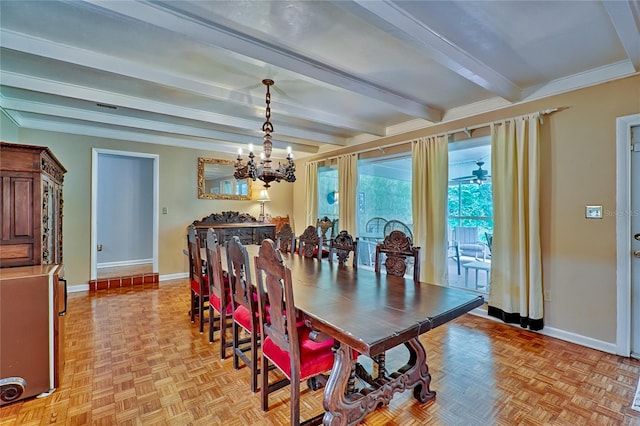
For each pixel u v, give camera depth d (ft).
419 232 12.64
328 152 18.40
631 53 6.82
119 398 6.15
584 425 5.40
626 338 7.93
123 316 10.84
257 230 18.21
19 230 7.15
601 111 8.33
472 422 5.50
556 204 9.15
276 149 18.57
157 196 16.17
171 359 7.75
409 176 16.26
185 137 16.29
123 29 6.55
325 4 5.77
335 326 4.42
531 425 5.40
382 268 15.97
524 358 7.82
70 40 6.97
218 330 9.61
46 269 6.82
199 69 8.40
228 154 18.53
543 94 9.34
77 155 14.08
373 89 9.60
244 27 6.46
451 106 11.48
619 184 8.02
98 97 9.80
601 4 5.76
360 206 17.40
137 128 14.17
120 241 19.47
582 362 7.61
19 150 7.15
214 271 8.50
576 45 7.22
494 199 10.41
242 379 6.88
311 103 11.21
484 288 12.81
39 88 8.87
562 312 9.02
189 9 5.84
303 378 5.11
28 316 6.13
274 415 5.70
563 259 9.02
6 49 6.96
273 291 5.32
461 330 9.62
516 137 9.85
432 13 5.96
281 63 7.38
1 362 5.90
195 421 5.52
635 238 7.91
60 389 6.43
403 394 6.35
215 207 18.10
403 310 5.09
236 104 10.32
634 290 7.91
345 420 4.83
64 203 13.78
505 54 7.61
